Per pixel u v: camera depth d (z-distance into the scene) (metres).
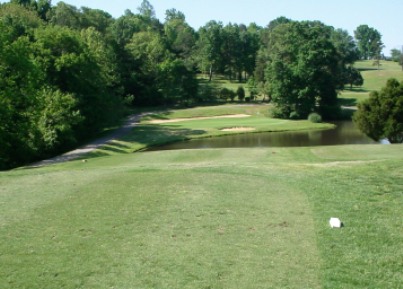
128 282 7.30
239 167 16.25
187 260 8.03
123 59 80.69
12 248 8.68
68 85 45.38
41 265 7.96
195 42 131.75
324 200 11.58
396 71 135.12
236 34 112.06
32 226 9.84
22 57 32.12
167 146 46.22
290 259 8.07
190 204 11.20
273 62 69.75
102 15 127.19
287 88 68.69
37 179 14.71
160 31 155.12
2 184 14.06
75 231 9.49
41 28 51.47
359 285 7.18
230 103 86.06
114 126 58.34
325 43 69.62
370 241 8.88
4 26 32.34
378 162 16.64
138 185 13.20
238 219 10.10
